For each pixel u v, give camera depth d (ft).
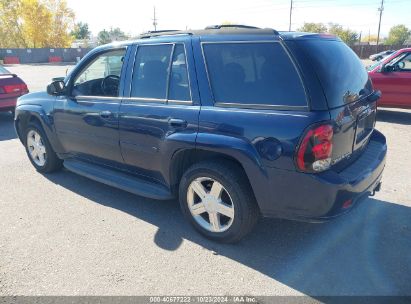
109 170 14.28
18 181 16.39
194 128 10.45
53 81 15.33
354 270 9.73
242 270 9.81
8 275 9.71
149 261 10.25
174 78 11.25
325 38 10.37
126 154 12.86
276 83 9.27
